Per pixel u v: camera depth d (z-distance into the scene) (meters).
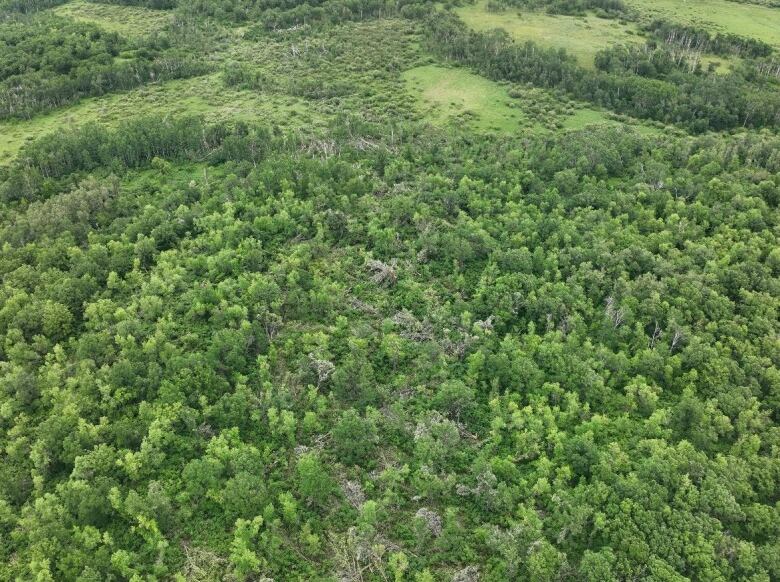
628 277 108.62
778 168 135.12
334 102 179.38
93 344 92.25
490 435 85.00
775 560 69.06
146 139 148.00
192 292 102.88
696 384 92.75
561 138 153.75
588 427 84.19
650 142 150.62
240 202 124.31
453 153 146.50
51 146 145.50
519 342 96.88
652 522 71.44
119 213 127.06
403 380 91.50
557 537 72.38
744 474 78.00
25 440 81.69
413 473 79.88
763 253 112.75
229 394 87.00
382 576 69.62
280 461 80.88
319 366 91.25
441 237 116.06
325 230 119.56
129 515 74.06
